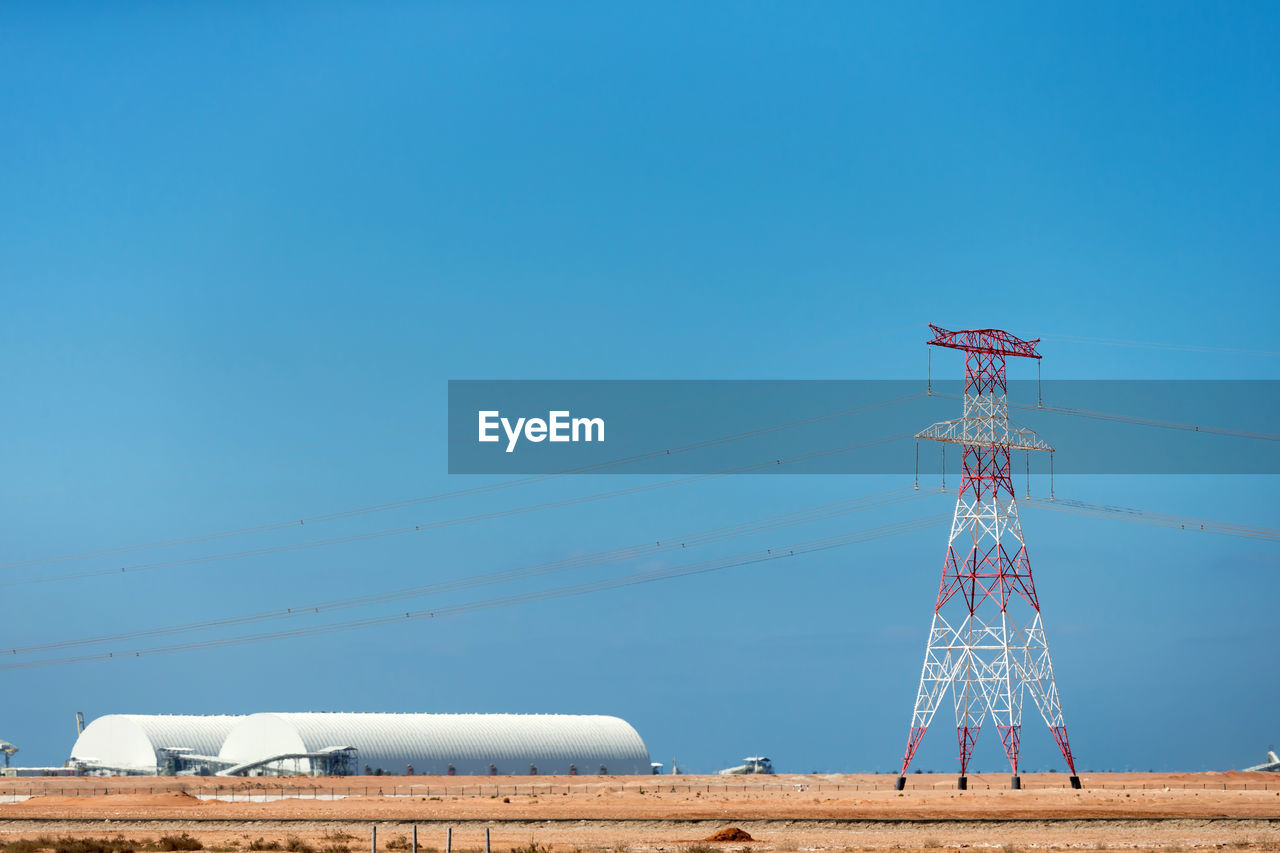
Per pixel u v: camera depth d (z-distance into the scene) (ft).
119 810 429.79
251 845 302.45
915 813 381.81
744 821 354.13
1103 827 345.10
